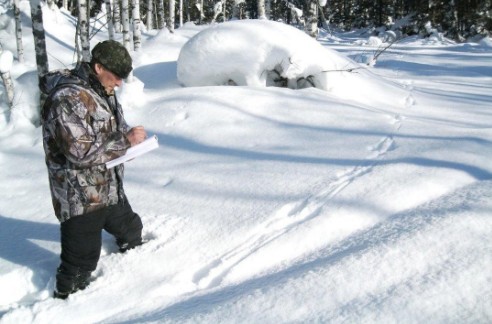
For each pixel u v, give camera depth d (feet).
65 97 6.98
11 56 19.10
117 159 7.37
